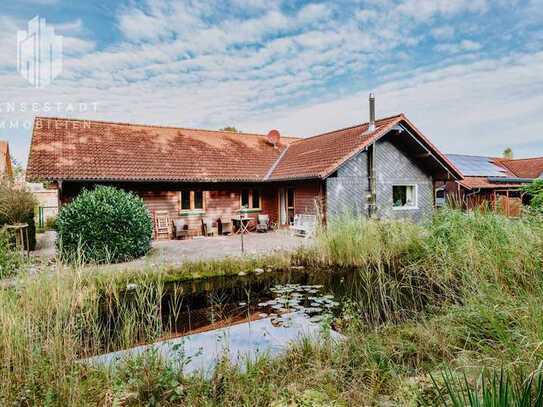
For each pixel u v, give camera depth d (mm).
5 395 3086
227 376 3529
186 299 7234
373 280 7957
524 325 3172
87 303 4934
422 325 4504
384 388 3217
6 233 7770
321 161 15359
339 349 4020
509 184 22531
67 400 3109
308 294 7328
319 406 2859
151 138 17391
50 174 12531
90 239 9438
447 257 6340
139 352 3949
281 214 17828
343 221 11188
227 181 16109
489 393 1978
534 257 5020
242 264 9391
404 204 17109
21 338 3686
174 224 14969
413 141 16203
